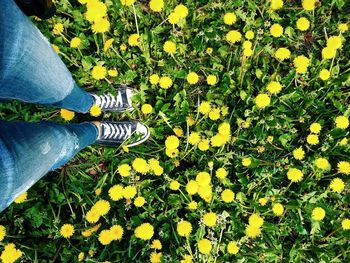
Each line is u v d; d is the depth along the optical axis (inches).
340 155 40.5
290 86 43.1
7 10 19.3
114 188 39.0
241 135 42.3
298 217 39.8
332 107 42.2
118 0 42.3
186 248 37.9
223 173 39.5
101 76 40.3
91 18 38.6
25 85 23.2
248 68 43.1
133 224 40.7
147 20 44.4
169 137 40.1
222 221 39.4
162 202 41.5
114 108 43.0
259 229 38.1
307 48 44.4
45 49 24.0
